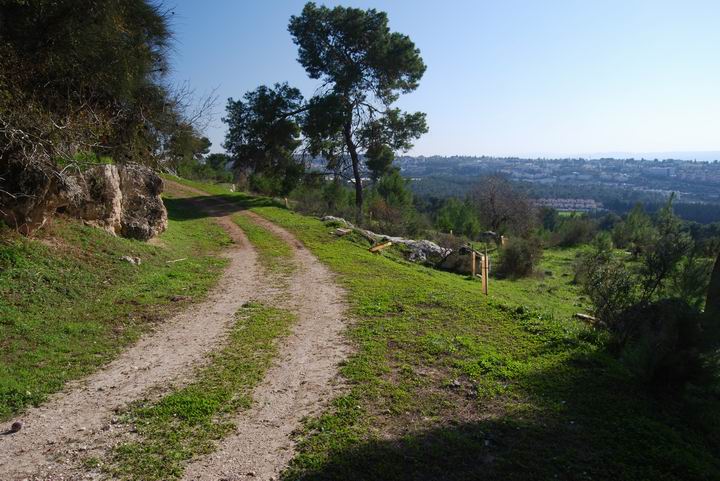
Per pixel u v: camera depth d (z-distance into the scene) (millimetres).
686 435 6152
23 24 11500
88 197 15398
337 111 34906
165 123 17578
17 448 5840
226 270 16500
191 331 10195
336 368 8141
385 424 6289
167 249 18156
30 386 7355
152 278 13984
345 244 22422
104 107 14914
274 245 21609
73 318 10266
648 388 7207
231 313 11523
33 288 10812
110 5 12953
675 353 6984
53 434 6152
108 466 5461
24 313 9773
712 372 6895
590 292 10438
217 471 5355
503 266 26328
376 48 35875
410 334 9664
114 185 16859
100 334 9703
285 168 38625
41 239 13094
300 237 23594
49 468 5438
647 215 42438
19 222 12453
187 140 18906
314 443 5844
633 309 9328
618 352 8852
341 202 39844
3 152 11570
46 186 12586
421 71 38031
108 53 13375
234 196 39531
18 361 8078
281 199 41750
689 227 12680
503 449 5672
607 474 5188
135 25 15320
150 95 16750
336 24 36125
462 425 6215
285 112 37125
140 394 7270
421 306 11750
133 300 11922
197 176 57312
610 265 11031
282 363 8398
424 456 5527
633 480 5090
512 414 6469
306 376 7840
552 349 8766
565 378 7535
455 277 21547
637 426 6109
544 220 61094
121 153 16859
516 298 17859
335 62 37750
